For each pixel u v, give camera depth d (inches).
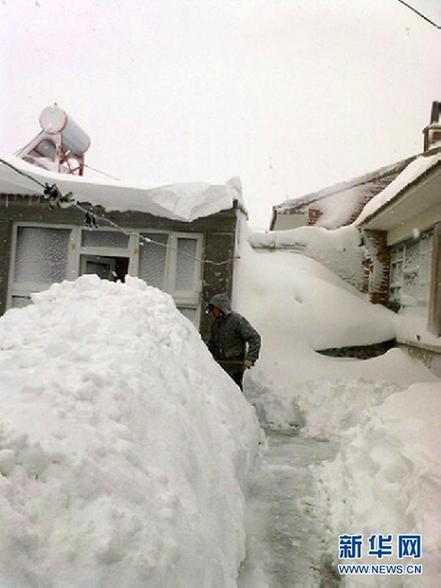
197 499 102.3
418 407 171.2
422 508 107.2
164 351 151.9
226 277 334.0
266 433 258.4
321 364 339.0
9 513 69.4
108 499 79.8
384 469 136.4
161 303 194.5
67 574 68.1
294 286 386.6
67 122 440.1
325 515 155.6
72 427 90.5
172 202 329.1
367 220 390.6
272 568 127.3
